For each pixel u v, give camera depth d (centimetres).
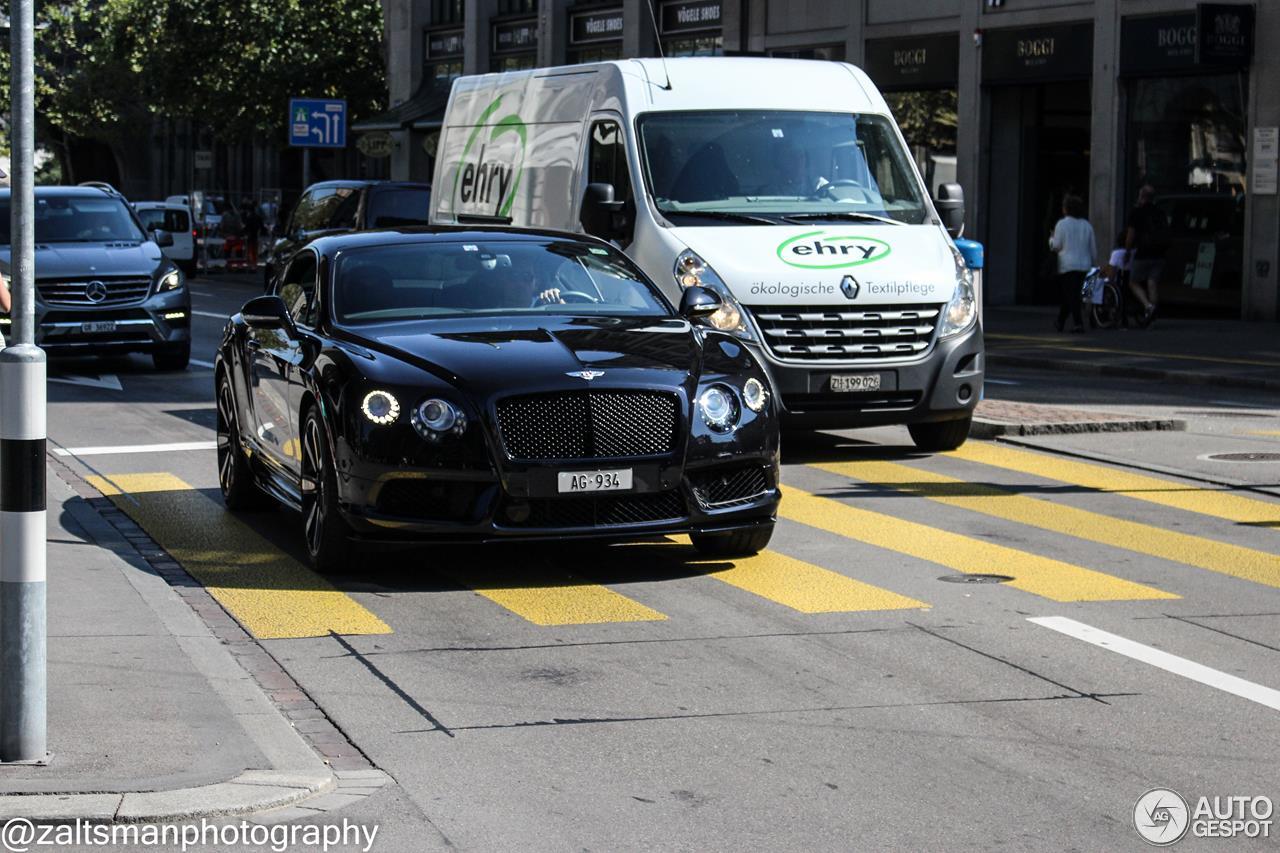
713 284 2345
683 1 7194
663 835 966
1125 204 5428
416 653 1381
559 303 1834
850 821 989
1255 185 5028
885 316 2373
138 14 9800
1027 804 1018
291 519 2005
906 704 1228
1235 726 1176
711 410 1645
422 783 1055
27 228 1033
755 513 1681
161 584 1614
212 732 1110
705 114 2591
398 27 9169
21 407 1020
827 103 2644
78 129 13888
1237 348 4303
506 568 1711
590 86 2727
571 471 1588
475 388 1591
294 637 1435
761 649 1388
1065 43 5562
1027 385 3588
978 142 5916
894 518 1992
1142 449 2541
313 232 4594
